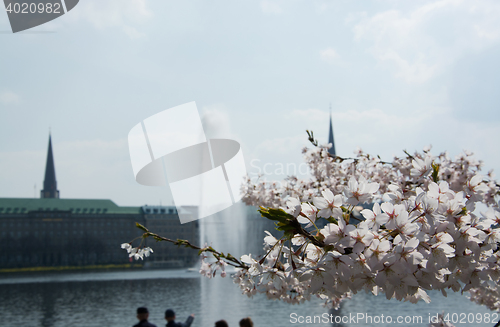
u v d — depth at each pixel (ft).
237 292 181.57
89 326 112.47
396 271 6.28
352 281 6.68
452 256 7.02
